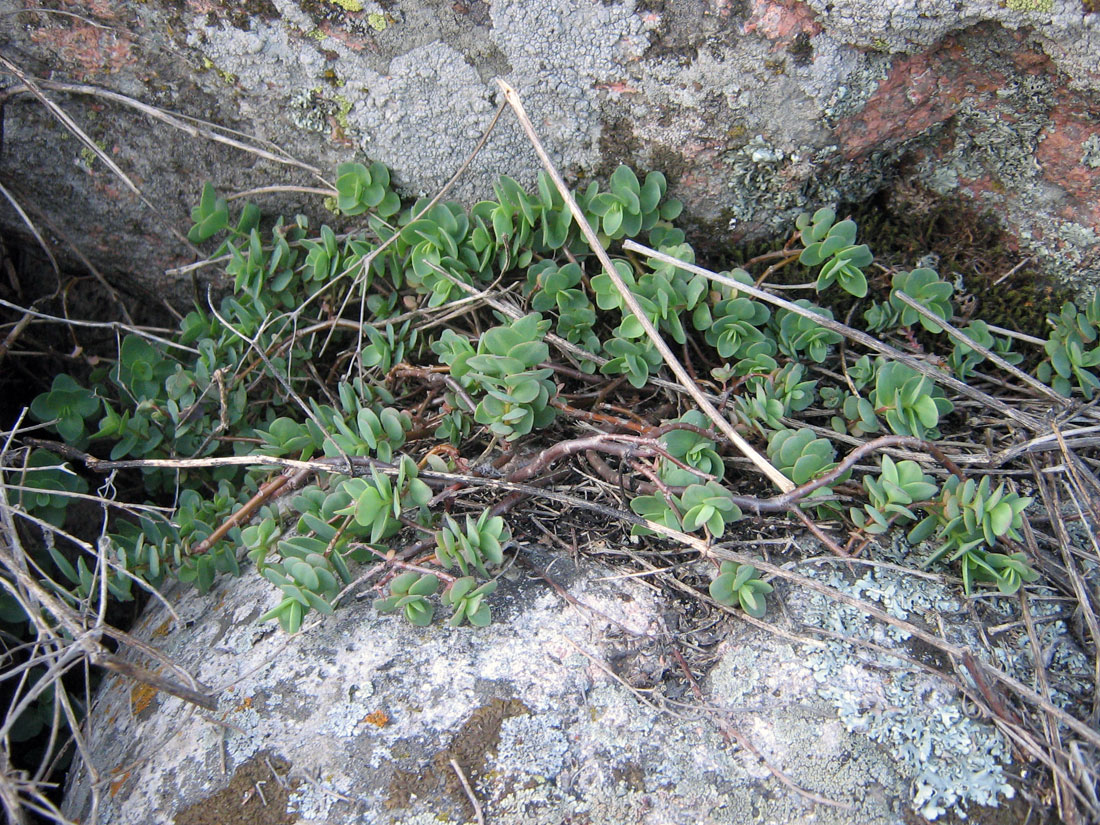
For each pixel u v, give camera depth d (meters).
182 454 0.39
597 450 0.34
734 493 0.34
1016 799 0.28
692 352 0.39
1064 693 0.30
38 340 0.43
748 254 0.40
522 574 0.33
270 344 0.39
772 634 0.31
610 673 0.30
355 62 0.35
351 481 0.32
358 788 0.28
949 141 0.37
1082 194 0.36
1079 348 0.36
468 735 0.29
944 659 0.30
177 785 0.29
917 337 0.39
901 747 0.28
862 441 0.35
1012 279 0.39
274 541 0.34
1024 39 0.32
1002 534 0.30
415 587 0.30
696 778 0.28
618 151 0.37
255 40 0.35
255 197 0.40
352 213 0.38
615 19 0.33
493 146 0.37
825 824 0.27
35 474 0.37
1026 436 0.35
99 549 0.33
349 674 0.30
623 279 0.36
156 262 0.42
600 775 0.28
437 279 0.38
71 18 0.36
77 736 0.29
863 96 0.34
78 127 0.39
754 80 0.34
